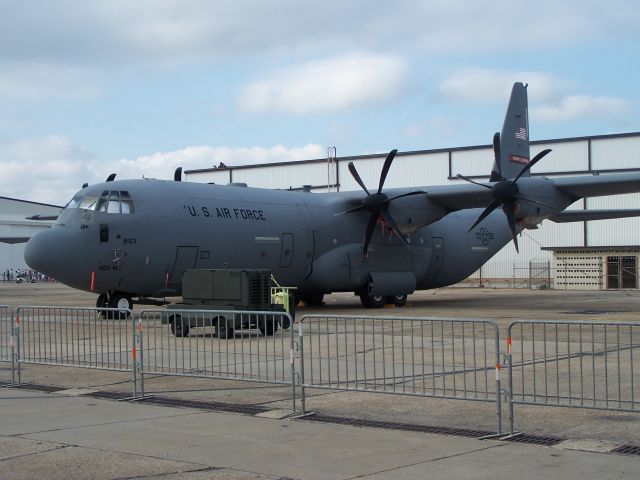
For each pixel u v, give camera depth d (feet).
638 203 180.86
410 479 23.09
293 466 24.79
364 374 35.63
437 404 34.83
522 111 116.06
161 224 83.71
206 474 23.94
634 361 46.09
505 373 42.27
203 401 36.37
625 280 168.66
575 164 183.52
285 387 39.68
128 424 31.35
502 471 23.79
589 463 24.58
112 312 46.73
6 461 25.61
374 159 206.39
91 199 81.97
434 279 112.78
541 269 192.44
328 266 98.48
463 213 117.19
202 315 44.88
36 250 79.30
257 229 91.50
